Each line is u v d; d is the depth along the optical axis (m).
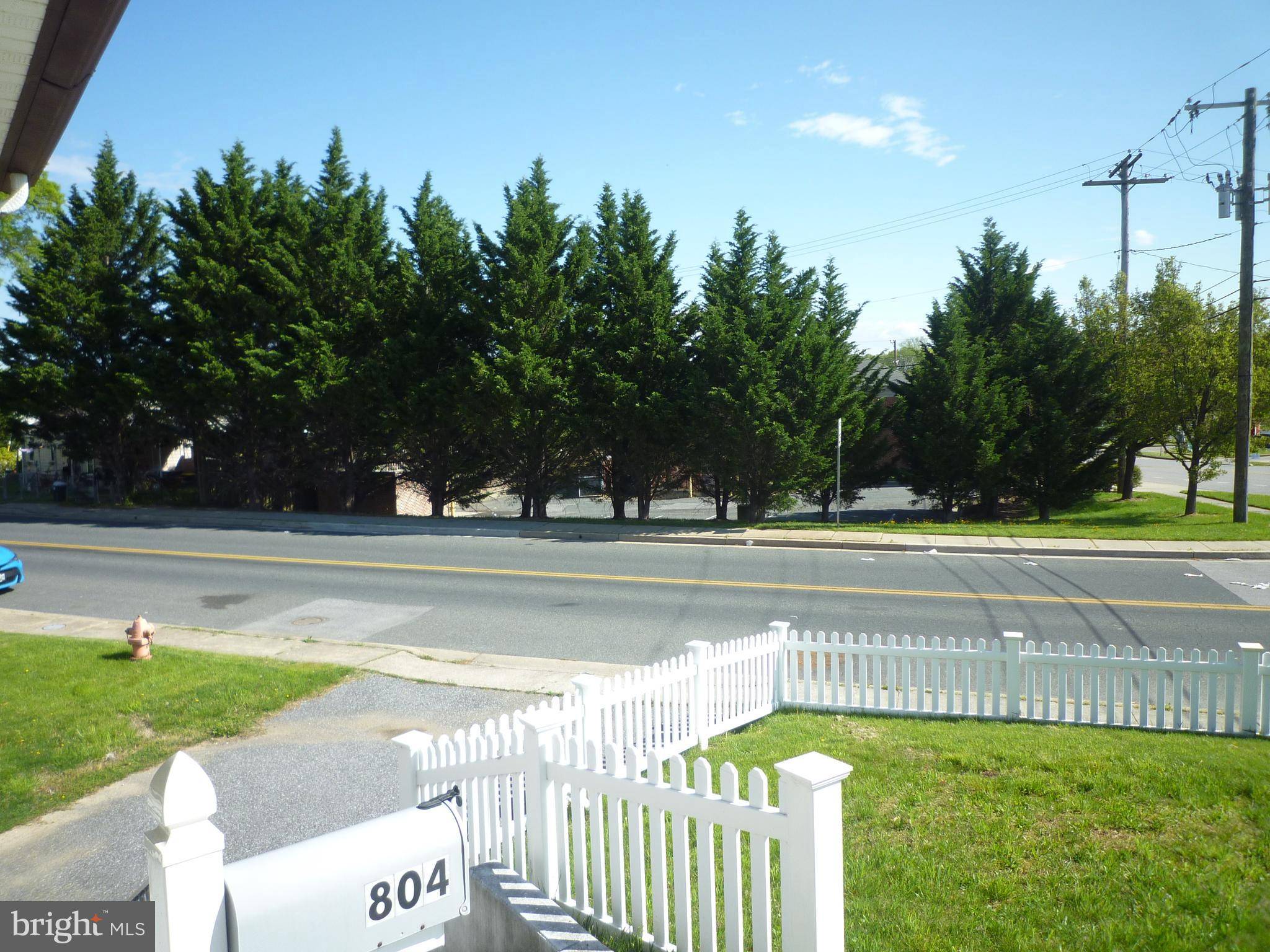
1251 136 23.77
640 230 27.34
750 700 9.16
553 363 26.81
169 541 23.77
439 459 29.97
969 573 17.53
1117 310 31.81
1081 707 8.76
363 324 29.25
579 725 6.78
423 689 10.67
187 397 30.53
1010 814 5.96
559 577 17.84
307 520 27.89
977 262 33.34
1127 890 4.86
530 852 5.14
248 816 7.39
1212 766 6.70
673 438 26.98
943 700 9.91
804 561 19.38
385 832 3.49
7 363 32.06
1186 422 27.23
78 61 4.46
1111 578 16.89
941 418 29.03
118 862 6.74
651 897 5.34
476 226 27.80
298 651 12.62
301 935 3.15
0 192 6.25
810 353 25.36
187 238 30.09
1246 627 12.92
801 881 3.62
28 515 31.17
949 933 4.55
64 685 10.73
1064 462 28.50
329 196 30.75
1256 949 4.18
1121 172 40.81
